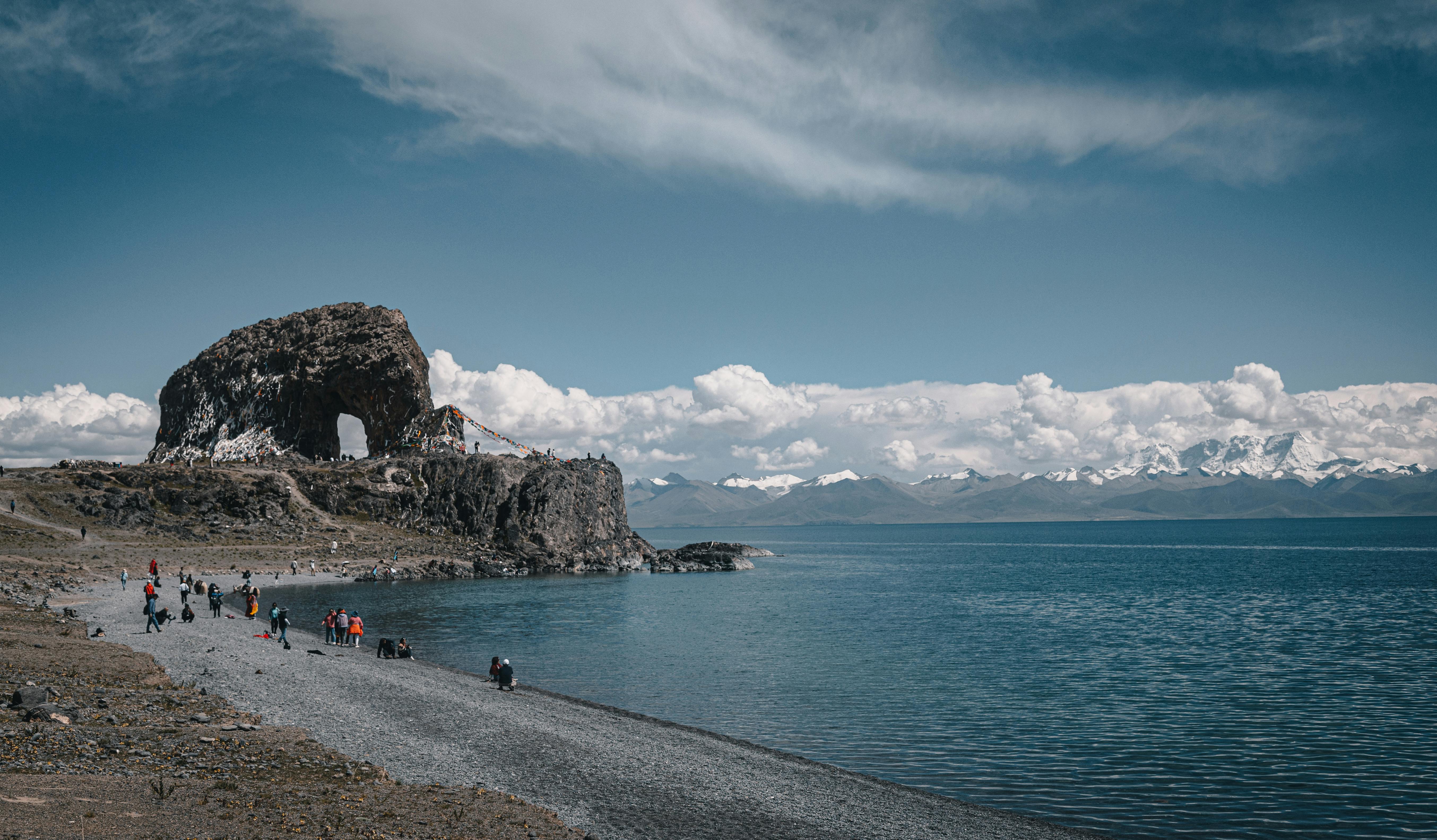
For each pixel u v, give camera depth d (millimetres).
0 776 18031
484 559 150125
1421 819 27766
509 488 169625
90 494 134625
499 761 27734
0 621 47906
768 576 164500
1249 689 48875
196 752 22812
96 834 15453
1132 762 33812
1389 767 33344
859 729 38844
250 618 67062
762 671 54094
